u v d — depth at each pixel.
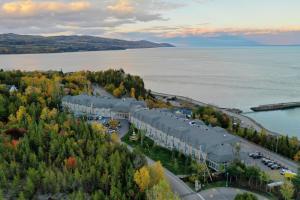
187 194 109.31
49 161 113.00
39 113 161.12
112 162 109.12
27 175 105.31
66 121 145.00
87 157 114.50
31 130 131.50
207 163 129.12
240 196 97.75
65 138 125.81
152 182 104.88
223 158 124.62
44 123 139.12
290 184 106.50
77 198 92.50
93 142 122.50
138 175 102.50
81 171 106.56
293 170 129.38
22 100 176.25
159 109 192.38
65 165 109.12
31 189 98.75
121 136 165.50
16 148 117.12
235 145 136.00
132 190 100.06
